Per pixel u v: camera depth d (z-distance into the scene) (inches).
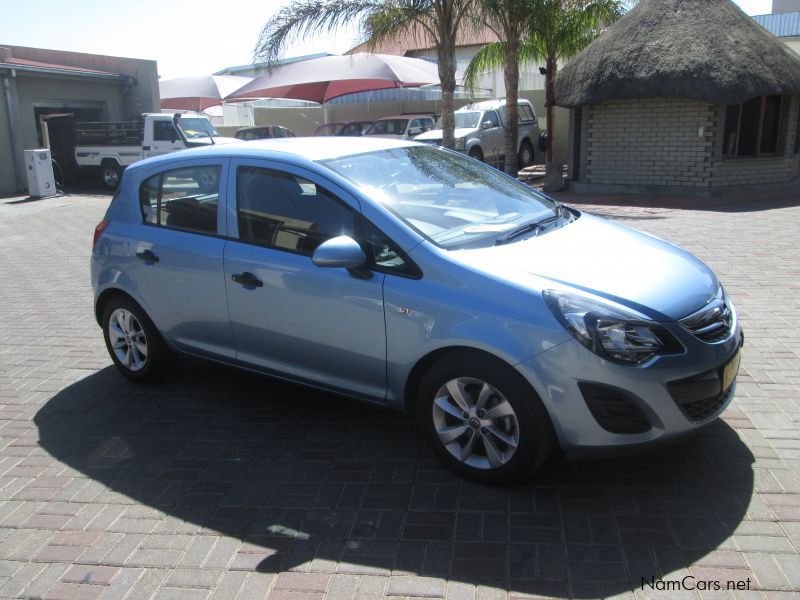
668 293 139.4
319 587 118.8
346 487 149.0
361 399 162.4
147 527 139.1
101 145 851.4
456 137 711.7
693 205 506.6
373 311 151.3
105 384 214.5
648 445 132.3
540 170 821.9
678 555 121.6
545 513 135.6
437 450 150.6
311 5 576.1
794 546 122.5
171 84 1020.5
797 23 1151.0
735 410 172.2
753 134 572.7
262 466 159.9
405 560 124.3
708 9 553.6
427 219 158.6
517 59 635.5
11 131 821.2
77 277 369.7
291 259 165.0
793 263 310.7
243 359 182.1
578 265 144.6
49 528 140.6
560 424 133.3
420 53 1147.9
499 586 116.5
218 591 119.5
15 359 241.8
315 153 175.3
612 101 588.1
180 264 186.1
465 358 140.9
